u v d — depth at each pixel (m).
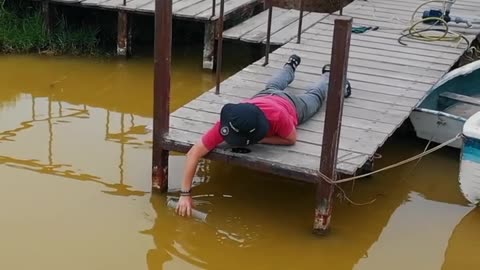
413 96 5.35
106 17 7.83
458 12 7.87
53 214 4.38
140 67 7.17
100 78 6.82
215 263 4.00
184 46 7.95
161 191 4.64
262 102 4.39
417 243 4.31
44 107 6.05
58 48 7.40
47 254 3.99
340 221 4.49
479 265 4.15
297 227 4.39
